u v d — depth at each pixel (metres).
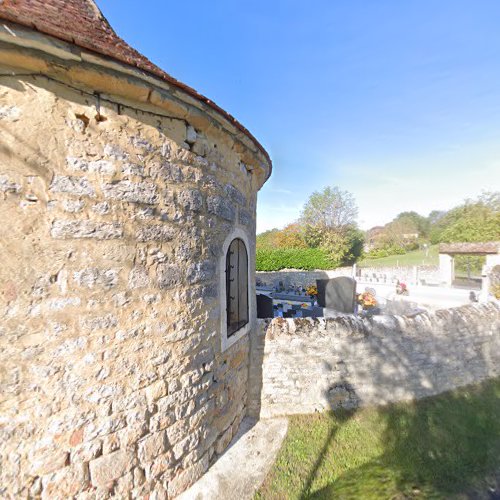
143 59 2.45
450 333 4.71
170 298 2.47
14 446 1.83
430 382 4.59
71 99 1.96
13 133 1.78
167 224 2.44
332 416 4.05
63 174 1.93
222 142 3.12
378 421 3.98
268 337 4.08
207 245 2.87
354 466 3.24
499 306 5.27
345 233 24.97
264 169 4.20
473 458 3.40
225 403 3.28
